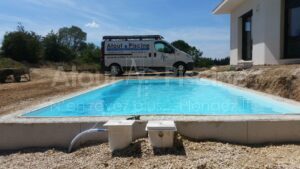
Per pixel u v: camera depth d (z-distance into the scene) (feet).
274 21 42.29
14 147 15.24
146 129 13.64
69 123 15.16
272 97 24.07
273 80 29.60
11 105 23.22
